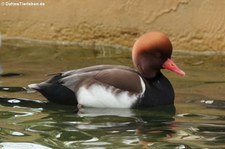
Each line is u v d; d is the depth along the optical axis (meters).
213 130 10.98
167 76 14.09
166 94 12.52
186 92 13.02
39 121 11.47
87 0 16.94
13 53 16.02
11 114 11.80
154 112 12.05
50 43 17.27
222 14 16.02
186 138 10.62
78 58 15.59
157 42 12.76
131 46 16.72
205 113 11.86
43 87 12.47
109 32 16.88
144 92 12.38
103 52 16.28
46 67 14.66
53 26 17.28
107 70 12.58
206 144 10.32
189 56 15.97
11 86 13.27
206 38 16.19
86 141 10.50
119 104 12.32
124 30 16.75
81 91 12.38
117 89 12.34
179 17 16.31
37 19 17.39
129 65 14.87
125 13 16.69
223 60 15.55
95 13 16.92
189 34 16.28
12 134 10.80
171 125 11.29
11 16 17.58
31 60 15.33
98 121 11.53
